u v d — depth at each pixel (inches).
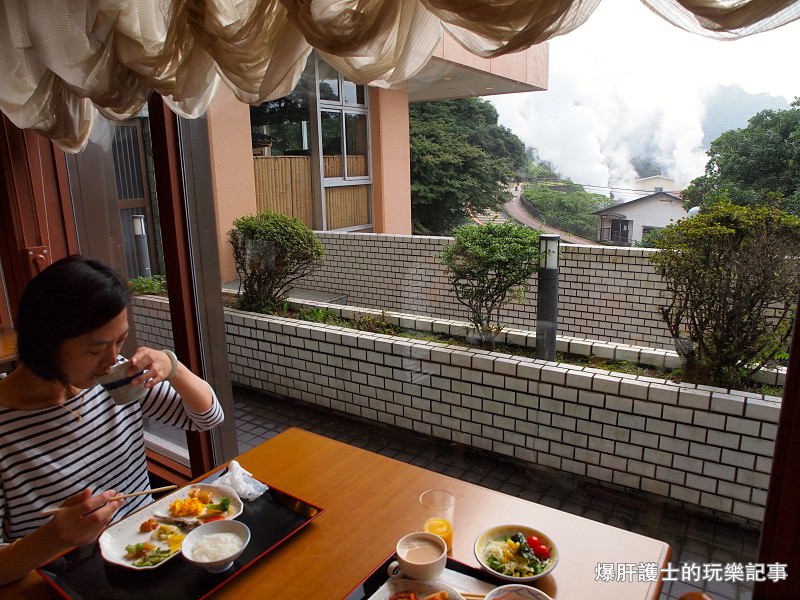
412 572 38.4
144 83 62.0
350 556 43.0
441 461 81.4
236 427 95.5
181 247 78.1
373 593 39.0
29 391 45.9
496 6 36.3
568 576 39.9
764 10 29.6
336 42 43.1
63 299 38.0
